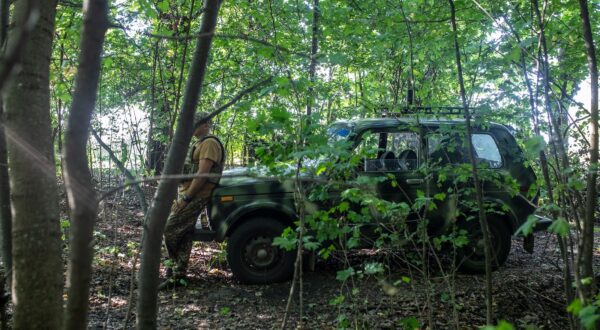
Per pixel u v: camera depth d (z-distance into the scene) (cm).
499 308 498
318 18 640
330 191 495
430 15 493
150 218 262
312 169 345
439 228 596
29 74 206
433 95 589
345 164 360
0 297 297
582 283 279
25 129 204
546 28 430
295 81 335
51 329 209
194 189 557
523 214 615
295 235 361
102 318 455
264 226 585
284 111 312
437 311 488
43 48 210
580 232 328
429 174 454
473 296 526
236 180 585
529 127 480
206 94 809
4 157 288
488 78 447
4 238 296
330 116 615
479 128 566
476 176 356
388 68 738
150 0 550
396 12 495
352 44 636
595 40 441
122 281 561
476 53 488
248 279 583
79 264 181
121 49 629
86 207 180
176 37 231
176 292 554
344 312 441
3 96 206
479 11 474
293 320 473
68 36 503
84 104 179
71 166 179
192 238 578
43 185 208
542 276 608
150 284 262
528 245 621
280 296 545
